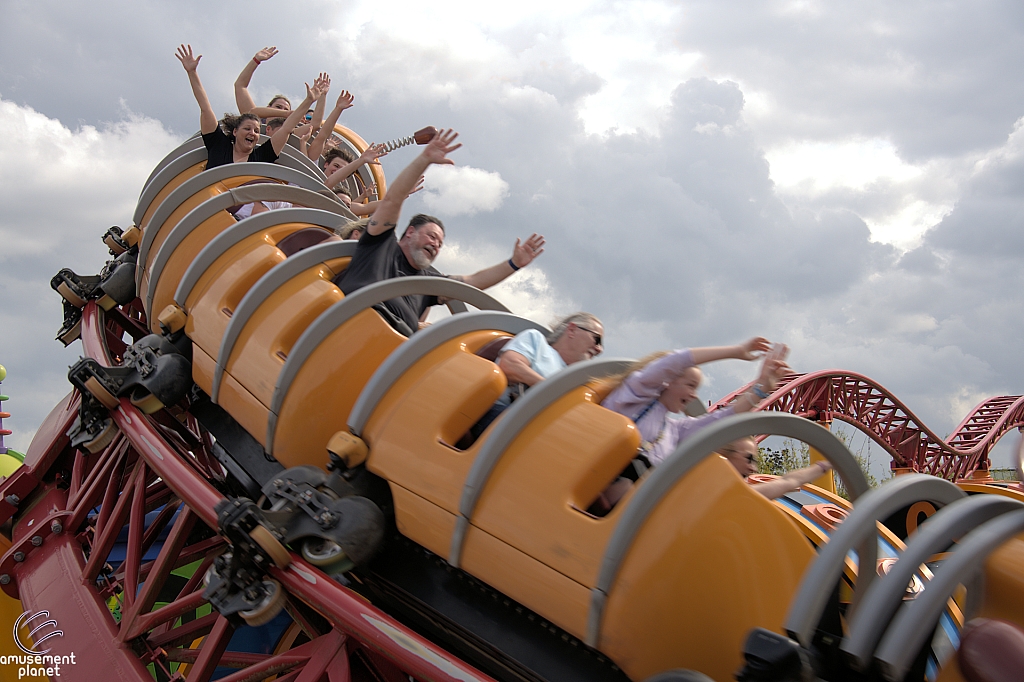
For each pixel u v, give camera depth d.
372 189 13.31
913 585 3.80
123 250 8.76
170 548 6.00
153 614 5.81
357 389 4.31
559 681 3.31
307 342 4.33
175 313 5.71
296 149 9.11
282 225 5.82
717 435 2.88
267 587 3.99
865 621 2.38
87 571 6.65
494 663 3.67
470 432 3.99
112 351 9.13
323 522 3.82
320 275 4.94
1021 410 33.03
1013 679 2.10
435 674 3.26
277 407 4.40
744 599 2.80
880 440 26.02
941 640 2.90
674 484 2.88
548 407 3.46
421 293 4.57
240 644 9.03
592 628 2.86
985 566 2.34
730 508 2.83
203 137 7.60
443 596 3.81
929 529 2.45
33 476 8.51
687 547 2.78
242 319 4.90
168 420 7.25
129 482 6.84
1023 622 2.24
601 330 4.31
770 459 19.61
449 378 3.85
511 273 5.89
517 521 3.21
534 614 3.47
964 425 31.86
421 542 3.59
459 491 3.45
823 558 2.49
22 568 7.38
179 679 6.11
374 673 4.59
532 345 4.11
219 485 6.41
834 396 23.75
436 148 4.50
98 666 5.84
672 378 3.60
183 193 6.83
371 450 3.91
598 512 3.54
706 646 2.77
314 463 4.39
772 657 2.32
